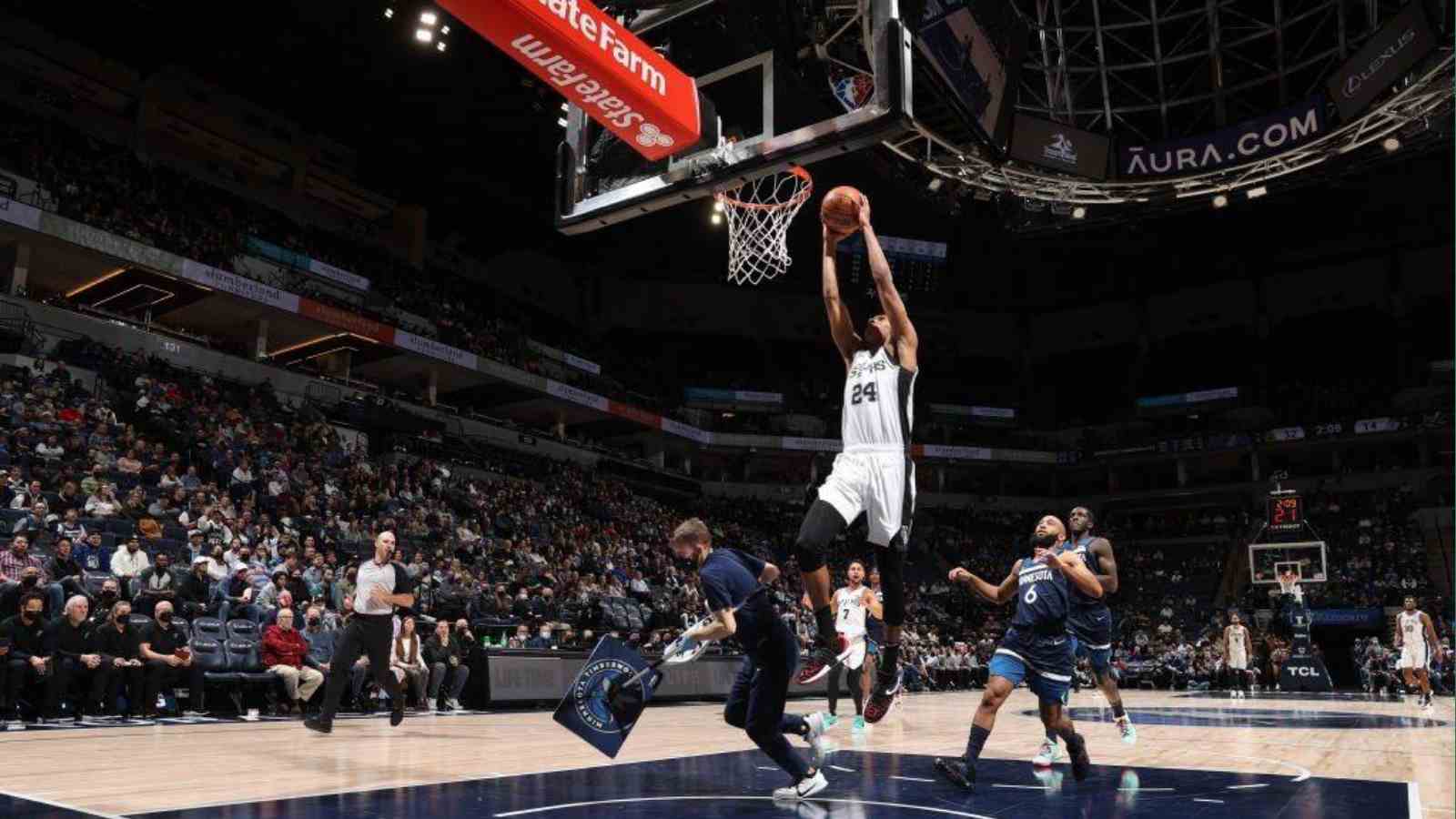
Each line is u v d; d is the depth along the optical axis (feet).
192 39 76.69
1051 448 132.26
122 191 73.51
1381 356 123.34
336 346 87.45
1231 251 123.85
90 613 32.63
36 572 28.96
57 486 43.68
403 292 94.27
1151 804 15.20
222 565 39.58
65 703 30.66
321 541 51.83
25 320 62.49
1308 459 121.80
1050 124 52.85
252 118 87.40
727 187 19.54
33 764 18.49
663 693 45.78
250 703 35.32
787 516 116.26
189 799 14.44
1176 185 58.29
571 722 13.83
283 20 73.97
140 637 30.35
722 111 19.63
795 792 15.19
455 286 104.99
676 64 20.25
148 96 80.94
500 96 82.74
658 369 124.98
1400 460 116.47
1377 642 70.38
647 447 118.93
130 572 35.81
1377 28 48.83
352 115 87.86
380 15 72.74
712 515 112.47
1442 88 49.88
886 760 21.54
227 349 77.41
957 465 129.70
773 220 27.91
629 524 92.79
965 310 134.41
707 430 120.37
